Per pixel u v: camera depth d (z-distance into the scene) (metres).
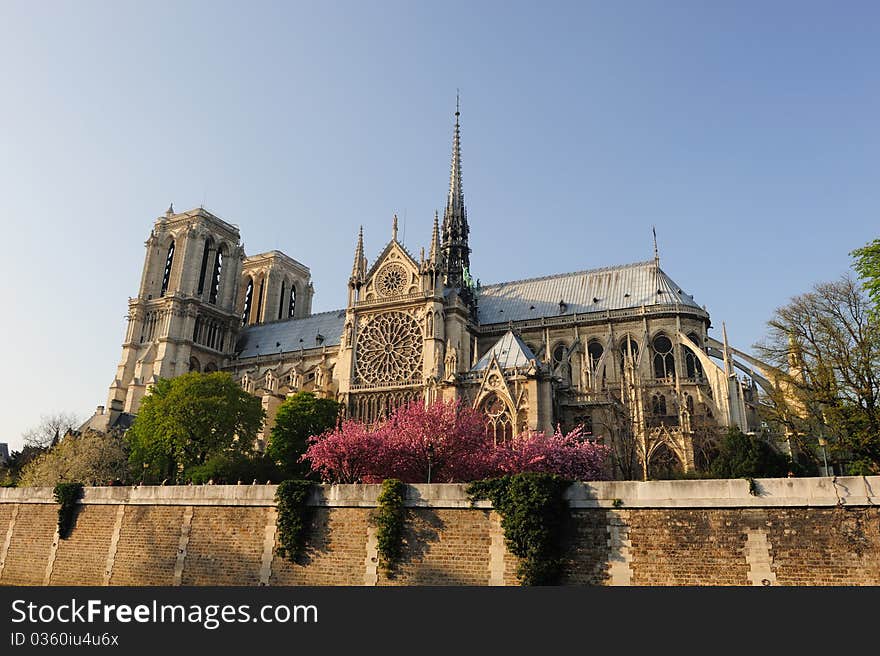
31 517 57.06
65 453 87.62
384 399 92.31
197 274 131.50
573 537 36.91
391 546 40.62
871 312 48.25
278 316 152.62
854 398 53.66
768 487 33.72
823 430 58.69
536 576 35.97
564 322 101.88
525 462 56.25
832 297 58.50
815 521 32.53
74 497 55.16
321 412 85.12
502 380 69.62
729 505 34.19
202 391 84.38
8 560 56.31
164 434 81.00
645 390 82.12
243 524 46.38
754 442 61.00
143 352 126.38
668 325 95.88
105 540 51.91
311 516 44.16
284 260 158.25
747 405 81.19
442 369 89.25
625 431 69.88
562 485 37.94
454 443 57.31
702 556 34.06
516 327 104.88
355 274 101.44
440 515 40.34
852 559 31.31
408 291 96.94
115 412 118.81
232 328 135.38
